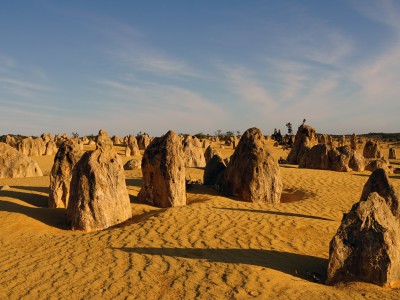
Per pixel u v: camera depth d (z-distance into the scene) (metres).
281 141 59.78
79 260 8.68
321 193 17.17
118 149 47.12
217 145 56.12
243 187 15.34
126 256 8.81
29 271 8.14
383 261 7.17
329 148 24.69
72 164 13.88
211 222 11.32
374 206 7.54
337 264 7.39
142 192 14.22
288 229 10.77
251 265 8.10
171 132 14.12
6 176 23.34
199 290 7.02
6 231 10.65
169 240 9.84
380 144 67.25
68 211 11.53
